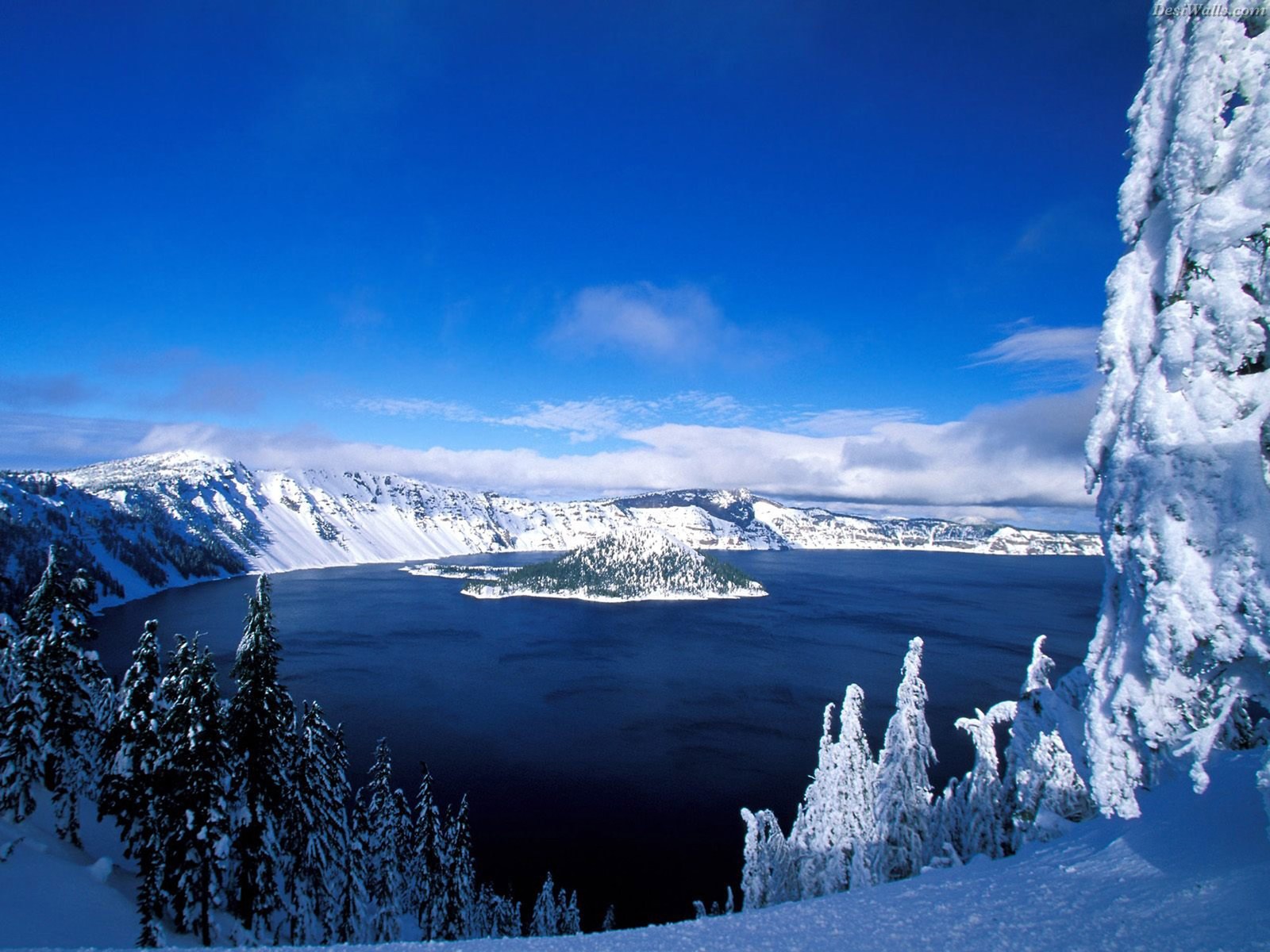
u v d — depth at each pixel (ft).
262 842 102.53
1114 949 25.94
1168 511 34.42
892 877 86.33
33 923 79.71
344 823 126.31
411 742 355.97
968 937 30.81
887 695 447.01
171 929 97.04
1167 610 33.65
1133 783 37.04
